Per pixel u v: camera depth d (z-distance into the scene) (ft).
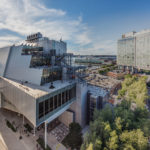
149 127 68.03
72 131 76.48
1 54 131.64
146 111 85.10
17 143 74.02
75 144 71.20
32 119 60.70
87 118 98.12
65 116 95.09
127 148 53.31
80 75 112.78
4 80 98.37
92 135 63.31
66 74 103.65
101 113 76.84
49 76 92.22
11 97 87.10
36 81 85.15
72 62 126.72
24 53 109.70
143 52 244.01
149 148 58.59
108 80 216.74
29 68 92.63
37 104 57.82
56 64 116.26
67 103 83.35
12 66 109.50
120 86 200.95
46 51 133.39
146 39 235.20
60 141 78.13
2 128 88.99
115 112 77.30
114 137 56.95
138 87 137.39
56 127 92.89
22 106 71.82
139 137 57.21
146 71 273.33
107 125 62.23
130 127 68.44
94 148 57.16
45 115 64.75
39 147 71.51
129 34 286.25
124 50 299.79
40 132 86.07
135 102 120.67
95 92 101.30
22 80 95.71
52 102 69.15
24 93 68.13
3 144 72.69
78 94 88.94
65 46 169.89
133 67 275.18
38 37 160.86
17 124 94.58
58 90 72.95
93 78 231.50
